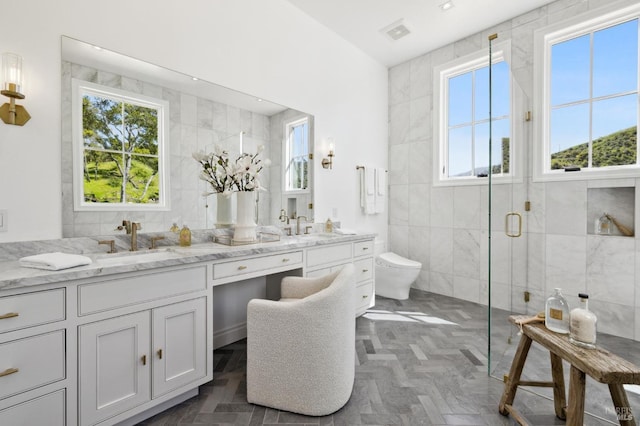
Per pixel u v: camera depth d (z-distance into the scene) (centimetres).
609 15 242
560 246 263
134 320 139
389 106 409
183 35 205
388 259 349
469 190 336
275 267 209
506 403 150
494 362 192
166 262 147
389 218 411
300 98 289
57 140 157
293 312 150
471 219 334
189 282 160
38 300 114
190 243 198
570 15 260
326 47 316
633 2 229
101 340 130
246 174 211
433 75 362
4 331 106
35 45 151
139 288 141
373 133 383
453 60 343
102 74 172
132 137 183
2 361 106
